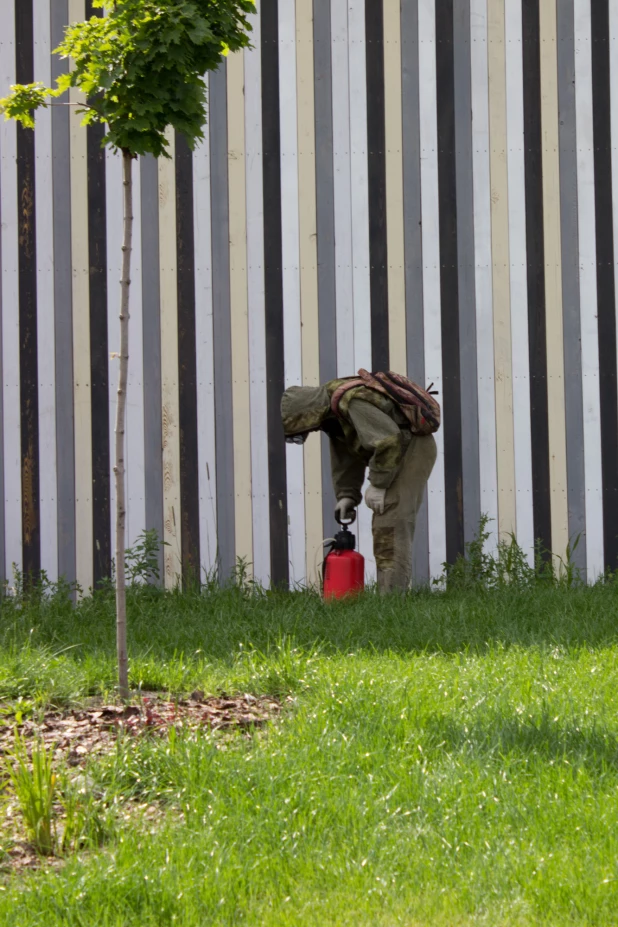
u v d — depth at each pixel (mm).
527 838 5211
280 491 16516
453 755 6457
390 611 11617
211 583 15242
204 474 16516
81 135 16500
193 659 9992
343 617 11422
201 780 6090
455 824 5375
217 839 5262
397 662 9195
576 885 4602
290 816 5496
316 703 7758
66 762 6590
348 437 13273
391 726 7027
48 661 9234
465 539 16531
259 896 4738
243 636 10703
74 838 5438
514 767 6246
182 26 7836
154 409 16531
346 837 5305
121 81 8141
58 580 15977
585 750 6469
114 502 16453
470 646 10117
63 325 16531
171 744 6570
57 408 16500
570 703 7461
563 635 10367
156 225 16562
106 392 16516
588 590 13633
